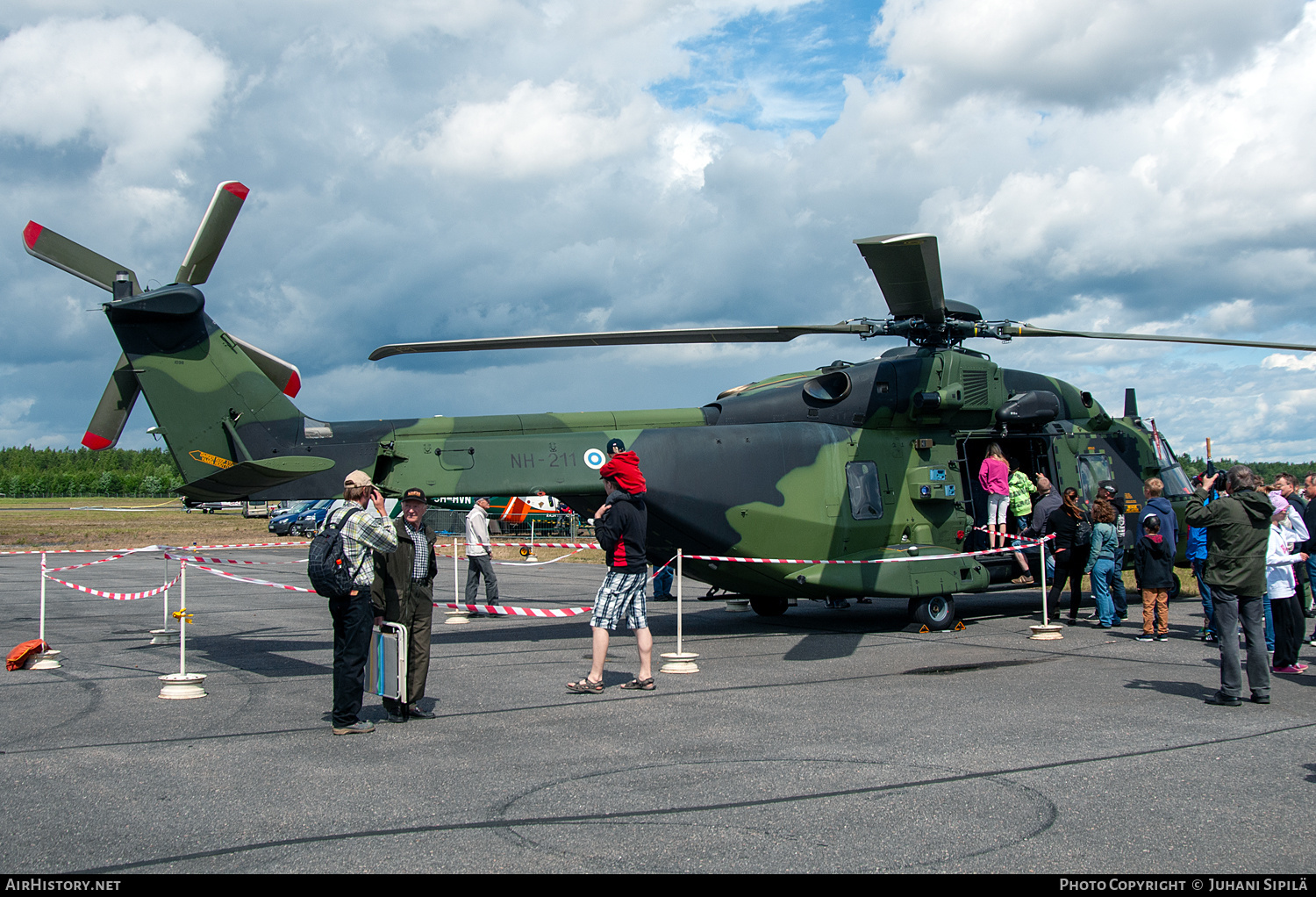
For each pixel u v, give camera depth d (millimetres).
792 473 11141
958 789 4977
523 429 10539
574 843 4234
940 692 7594
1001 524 12172
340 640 6375
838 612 13664
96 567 25391
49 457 184375
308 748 5980
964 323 11531
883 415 11711
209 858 4074
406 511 6961
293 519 42906
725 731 6348
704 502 10727
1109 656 9406
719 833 4344
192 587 18844
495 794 4957
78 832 4414
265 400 9422
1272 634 10211
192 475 9039
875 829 4371
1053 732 6223
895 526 11695
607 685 8047
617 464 7828
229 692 7844
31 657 9039
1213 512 7113
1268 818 4508
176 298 8844
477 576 13797
